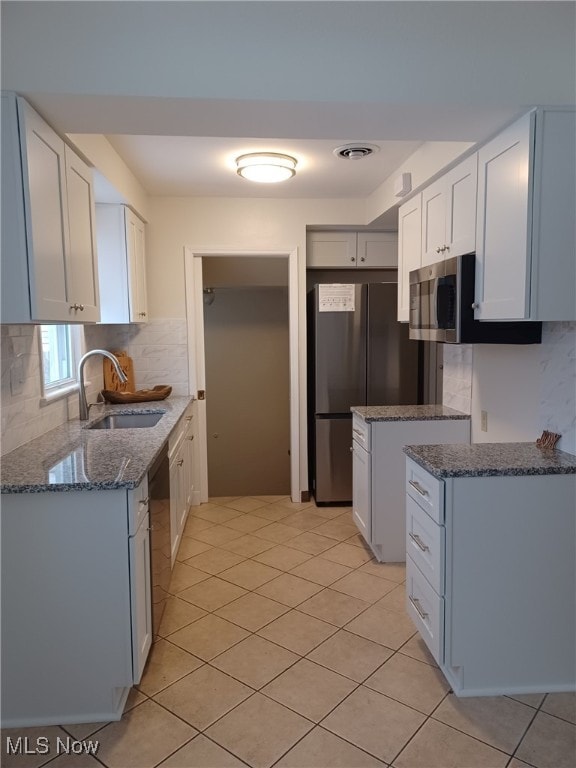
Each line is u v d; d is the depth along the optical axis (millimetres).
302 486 4586
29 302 1906
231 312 6645
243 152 3188
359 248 4645
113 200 3420
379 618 2717
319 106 1967
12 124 1840
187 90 1884
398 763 1798
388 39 1944
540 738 1908
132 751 1865
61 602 1976
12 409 2416
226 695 2145
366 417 3291
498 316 2258
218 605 2857
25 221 1878
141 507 2119
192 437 4418
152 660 2377
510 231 2160
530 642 2158
